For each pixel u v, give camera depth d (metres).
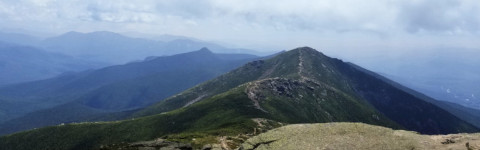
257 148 44.25
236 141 118.06
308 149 40.81
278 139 44.72
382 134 42.72
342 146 40.56
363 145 40.53
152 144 73.62
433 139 41.41
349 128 44.72
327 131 44.72
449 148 38.22
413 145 39.75
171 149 65.81
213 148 62.72
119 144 76.69
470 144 38.44
